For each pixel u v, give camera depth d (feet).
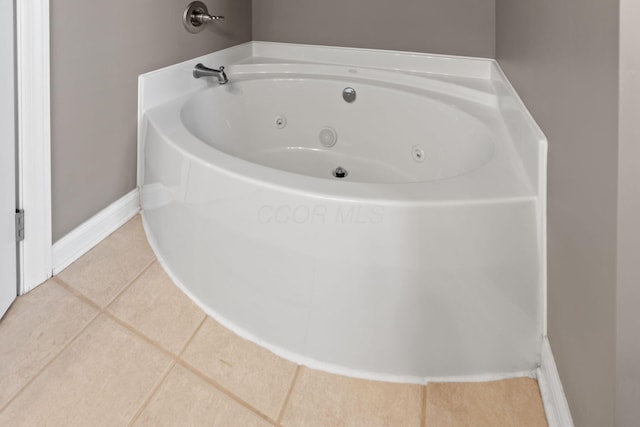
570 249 2.49
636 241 1.83
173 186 3.91
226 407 2.90
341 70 6.67
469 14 6.22
